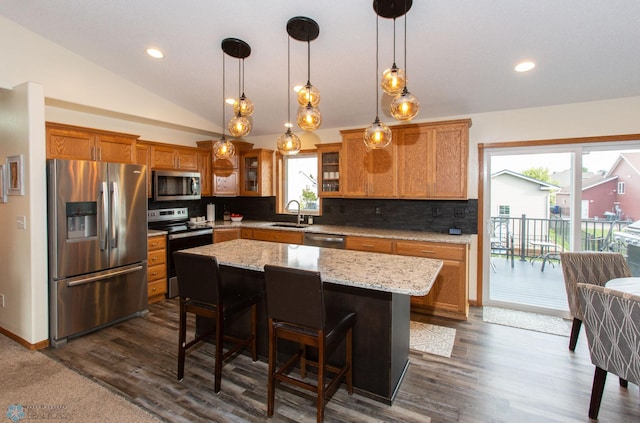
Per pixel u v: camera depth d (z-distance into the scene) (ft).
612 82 9.46
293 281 5.75
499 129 11.91
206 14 8.43
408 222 13.73
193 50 10.09
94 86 11.32
